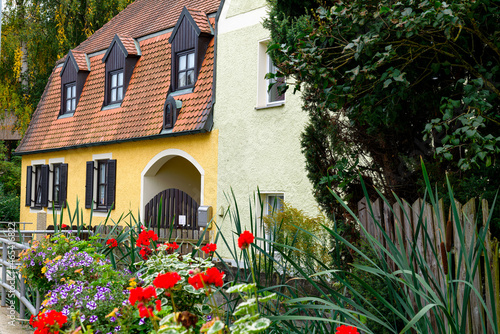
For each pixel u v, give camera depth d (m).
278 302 3.43
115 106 15.23
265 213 10.77
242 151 11.29
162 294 3.46
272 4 5.72
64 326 3.79
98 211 15.28
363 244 4.24
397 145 4.63
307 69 4.16
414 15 3.59
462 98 4.05
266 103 11.09
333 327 2.91
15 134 29.77
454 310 2.50
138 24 16.70
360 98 4.16
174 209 12.59
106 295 3.94
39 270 5.41
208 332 2.23
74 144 15.91
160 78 13.99
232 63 11.80
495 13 3.62
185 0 15.34
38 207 18.05
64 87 17.75
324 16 4.20
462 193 3.95
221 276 2.55
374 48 3.96
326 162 5.02
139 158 13.99
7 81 23.78
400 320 3.76
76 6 24.09
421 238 3.88
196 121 12.23
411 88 4.23
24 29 23.48
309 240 6.42
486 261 2.50
